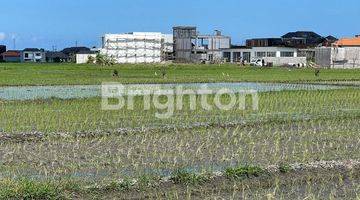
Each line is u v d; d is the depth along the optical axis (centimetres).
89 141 1714
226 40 13862
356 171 1327
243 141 1734
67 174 1260
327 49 10125
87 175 1253
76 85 4309
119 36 12494
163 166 1359
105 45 12738
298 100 3036
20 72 6931
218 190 1152
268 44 13338
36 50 17000
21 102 2858
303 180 1242
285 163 1374
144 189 1135
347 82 4828
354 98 3178
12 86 4200
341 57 10025
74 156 1476
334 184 1218
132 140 1736
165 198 1090
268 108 2634
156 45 12725
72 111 2473
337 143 1714
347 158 1477
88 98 3097
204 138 1777
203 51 13375
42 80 4953
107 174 1265
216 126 2039
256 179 1227
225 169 1277
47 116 2292
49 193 1056
